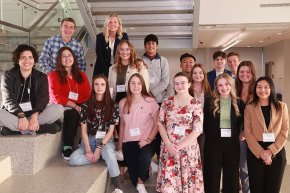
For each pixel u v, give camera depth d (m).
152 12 6.26
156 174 3.56
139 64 3.66
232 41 11.63
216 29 8.55
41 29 6.04
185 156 2.91
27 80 3.18
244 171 3.29
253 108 2.96
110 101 3.34
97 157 3.21
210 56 14.55
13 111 2.95
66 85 3.65
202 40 11.41
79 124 3.58
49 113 3.12
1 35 5.30
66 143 3.39
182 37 7.55
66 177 2.82
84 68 4.30
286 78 11.87
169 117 3.01
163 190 2.92
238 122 3.02
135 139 3.25
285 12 7.20
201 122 2.95
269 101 2.94
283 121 2.88
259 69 14.80
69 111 3.45
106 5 6.23
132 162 3.23
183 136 2.93
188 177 2.92
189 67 4.32
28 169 2.89
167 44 7.67
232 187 2.99
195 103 2.99
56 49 4.09
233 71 4.22
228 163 2.98
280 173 2.84
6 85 3.06
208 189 3.03
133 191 3.20
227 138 2.97
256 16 7.33
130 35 7.21
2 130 2.96
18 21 7.79
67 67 3.68
